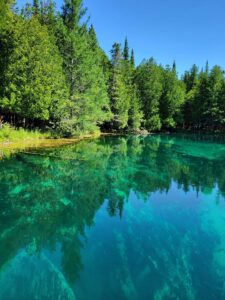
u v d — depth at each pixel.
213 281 5.46
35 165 14.49
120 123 40.66
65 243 6.95
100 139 30.70
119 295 5.04
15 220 8.16
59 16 27.86
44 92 22.81
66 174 13.38
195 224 8.33
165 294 5.06
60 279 5.48
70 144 23.14
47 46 23.88
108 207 9.58
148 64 49.84
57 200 9.93
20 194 10.27
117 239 7.22
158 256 6.38
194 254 6.49
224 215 9.13
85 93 28.72
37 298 4.93
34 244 6.86
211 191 11.93
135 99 44.47
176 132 49.66
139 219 8.62
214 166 17.27
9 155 16.28
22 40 21.75
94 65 31.38
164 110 49.78
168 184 12.77
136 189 11.77
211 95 47.09
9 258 6.20
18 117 25.83
